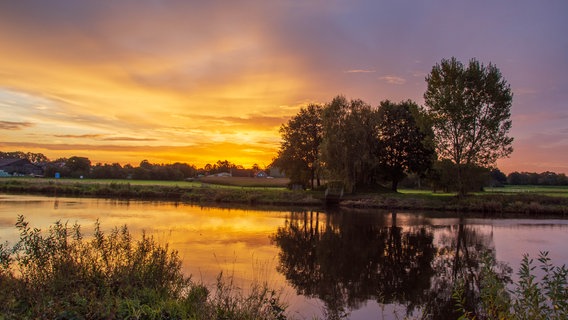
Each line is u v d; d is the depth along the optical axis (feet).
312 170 241.76
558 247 78.13
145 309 26.86
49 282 28.22
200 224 96.53
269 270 53.72
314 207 166.30
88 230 77.46
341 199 180.86
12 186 207.10
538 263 63.36
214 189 203.72
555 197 166.71
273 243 75.15
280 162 244.42
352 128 190.29
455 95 167.73
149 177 453.17
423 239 87.10
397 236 90.94
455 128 172.24
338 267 59.31
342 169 189.57
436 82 174.40
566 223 120.16
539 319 22.29
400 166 213.25
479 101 169.27
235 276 48.70
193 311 27.94
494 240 86.53
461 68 170.81
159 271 34.22
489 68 167.94
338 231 96.94
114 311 25.43
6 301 25.09
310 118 241.35
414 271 58.23
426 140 179.42
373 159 196.85
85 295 27.50
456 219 128.98
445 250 74.64
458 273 57.47
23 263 30.91
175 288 33.78
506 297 26.78
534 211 153.17
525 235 94.22
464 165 172.45
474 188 175.01
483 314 39.32
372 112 196.75
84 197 181.98
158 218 105.40
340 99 196.85
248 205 168.04
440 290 48.65
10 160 471.62
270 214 131.44
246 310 29.63
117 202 158.61
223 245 69.67
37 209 118.01
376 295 46.03
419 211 157.38
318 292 46.06
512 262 63.82
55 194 193.36
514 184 520.01
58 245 32.91
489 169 172.14
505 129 168.86
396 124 213.46
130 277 31.19
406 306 42.55
